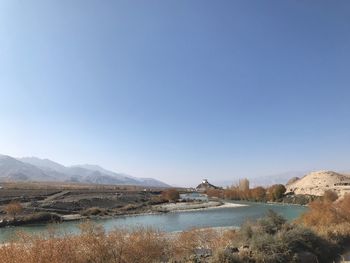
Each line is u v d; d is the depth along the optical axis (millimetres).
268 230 21547
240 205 106062
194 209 92188
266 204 110875
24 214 67500
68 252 14195
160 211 85875
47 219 62469
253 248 18875
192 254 18859
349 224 29078
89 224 16562
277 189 123438
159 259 17562
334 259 20250
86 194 108938
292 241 19438
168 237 22406
